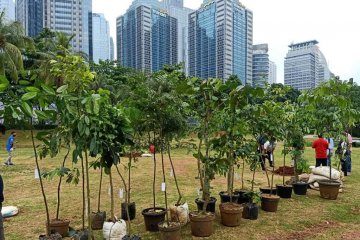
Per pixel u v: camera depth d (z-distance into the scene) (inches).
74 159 131.2
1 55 729.0
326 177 323.0
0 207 148.6
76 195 308.5
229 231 210.7
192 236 201.3
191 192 321.4
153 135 210.1
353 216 244.1
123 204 234.4
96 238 197.0
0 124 138.1
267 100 285.1
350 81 264.2
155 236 201.8
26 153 708.7
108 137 138.5
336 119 273.4
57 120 132.1
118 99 218.2
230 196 240.4
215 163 206.5
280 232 210.4
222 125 228.5
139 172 446.3
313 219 236.1
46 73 490.0
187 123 212.8
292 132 306.3
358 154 714.8
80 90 133.0
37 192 322.0
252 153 261.3
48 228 176.6
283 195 294.4
